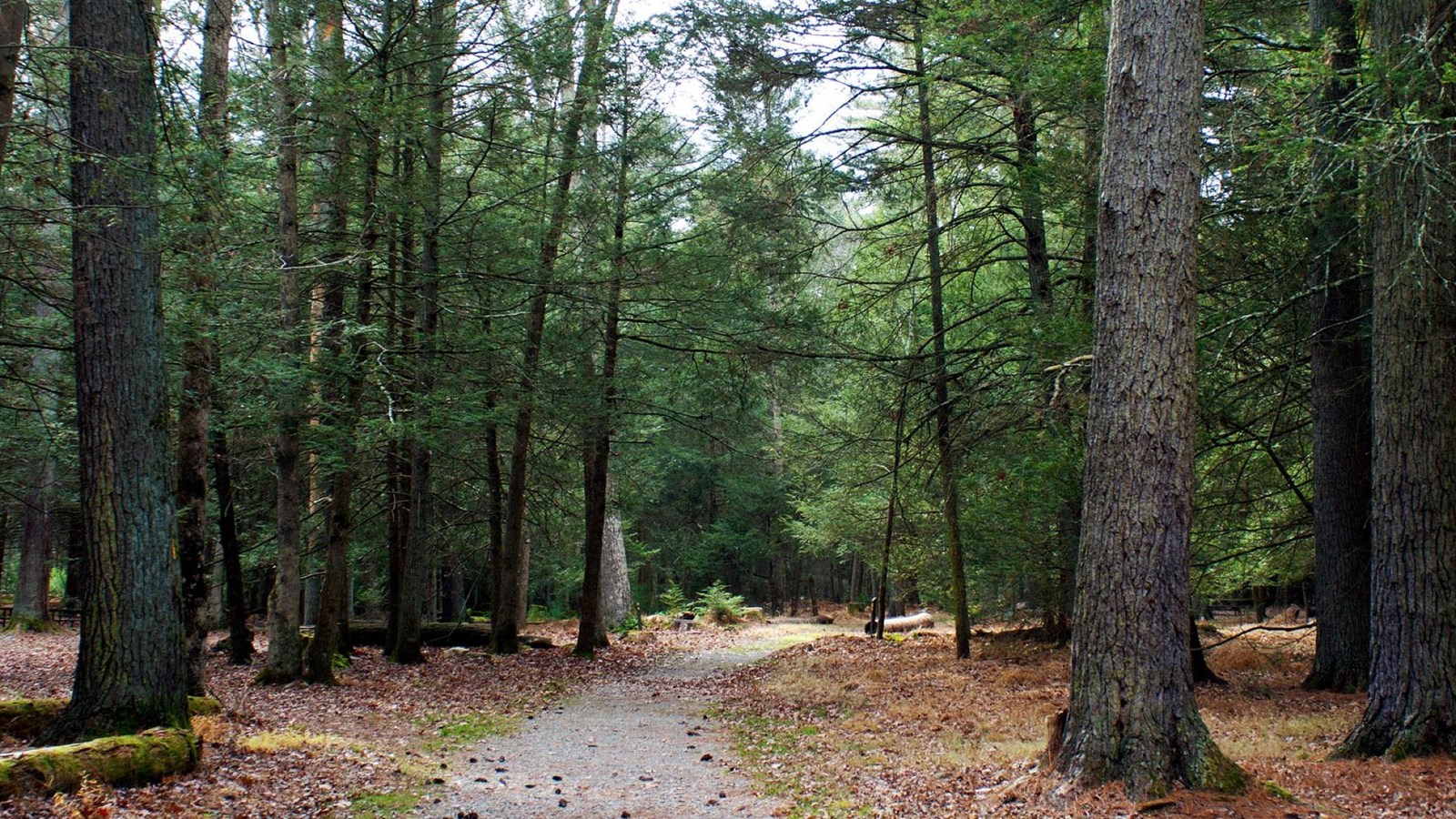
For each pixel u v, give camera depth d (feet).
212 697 32.78
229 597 48.75
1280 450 41.16
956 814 21.21
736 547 126.72
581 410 53.83
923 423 51.78
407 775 25.89
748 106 48.88
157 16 24.48
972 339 50.08
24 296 32.04
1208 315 32.99
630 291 58.44
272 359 35.17
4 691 37.81
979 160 47.83
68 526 79.00
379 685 42.83
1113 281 21.74
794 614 126.41
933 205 50.70
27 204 25.30
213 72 32.40
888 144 48.39
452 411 41.63
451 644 65.31
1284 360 36.65
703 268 52.90
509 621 61.41
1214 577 48.19
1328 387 34.81
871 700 41.16
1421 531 22.80
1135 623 20.75
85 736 22.71
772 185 49.39
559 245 52.06
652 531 127.13
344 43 40.40
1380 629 23.41
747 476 117.80
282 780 23.53
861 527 74.28
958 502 53.93
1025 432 42.47
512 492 61.26
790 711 40.32
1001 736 30.66
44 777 19.12
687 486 129.70
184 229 26.23
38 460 49.14
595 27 46.29
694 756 31.45
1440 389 22.86
